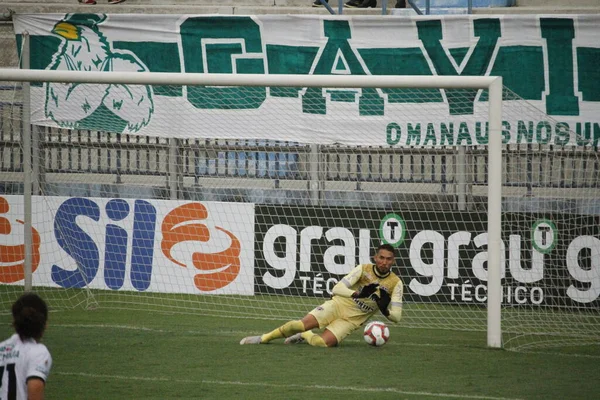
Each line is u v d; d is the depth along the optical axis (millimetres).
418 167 45219
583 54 43531
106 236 45969
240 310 41875
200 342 33375
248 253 45000
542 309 41969
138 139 47750
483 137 43844
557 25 43562
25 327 16328
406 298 43594
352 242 44062
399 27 44781
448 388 25953
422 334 36781
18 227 46250
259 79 35500
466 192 44438
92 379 26781
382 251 32281
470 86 33125
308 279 44469
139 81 36656
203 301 43750
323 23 45375
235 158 46969
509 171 44156
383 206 45281
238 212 45062
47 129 48219
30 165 44000
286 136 45438
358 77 34594
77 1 62156
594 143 43281
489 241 33062
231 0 61844
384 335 32375
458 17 44219
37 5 59781
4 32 56594
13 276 46469
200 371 28031
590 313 41500
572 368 29281
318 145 46062
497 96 32812
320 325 32812
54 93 45906
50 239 46281
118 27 46562
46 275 46312
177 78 36281
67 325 37156
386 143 44750
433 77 33688
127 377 27078
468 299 42781
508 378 27547
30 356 16094
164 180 47344
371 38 45094
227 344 33000
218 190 47219
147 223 45719
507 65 44125
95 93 45875
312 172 45938
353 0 56844
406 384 26406
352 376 27469
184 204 45406
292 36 45688
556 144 43219
